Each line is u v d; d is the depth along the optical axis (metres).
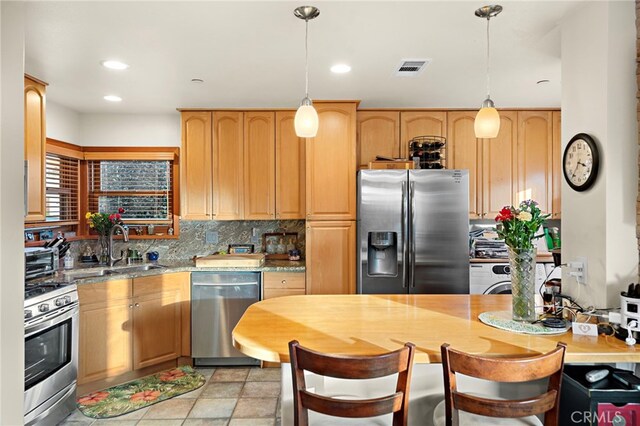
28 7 1.91
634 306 1.60
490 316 1.94
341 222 3.56
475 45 2.38
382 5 1.92
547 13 2.01
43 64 2.63
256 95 3.39
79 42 2.31
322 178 3.58
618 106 1.81
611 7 1.80
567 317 1.92
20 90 1.60
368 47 2.41
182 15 2.01
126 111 3.89
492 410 1.31
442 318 1.94
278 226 4.15
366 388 1.72
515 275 1.87
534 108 3.81
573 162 2.02
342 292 3.54
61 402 2.51
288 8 1.95
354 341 1.61
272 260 4.07
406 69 2.79
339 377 1.30
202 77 2.93
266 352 1.49
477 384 1.76
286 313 2.04
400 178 3.35
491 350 1.51
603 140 1.83
